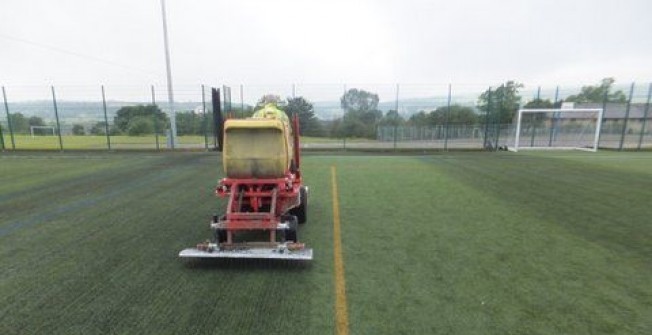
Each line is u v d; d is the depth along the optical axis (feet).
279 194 19.38
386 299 13.94
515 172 44.19
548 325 12.31
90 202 28.58
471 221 23.97
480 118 90.94
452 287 14.93
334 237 20.81
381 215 25.30
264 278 15.67
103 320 12.41
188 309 13.14
